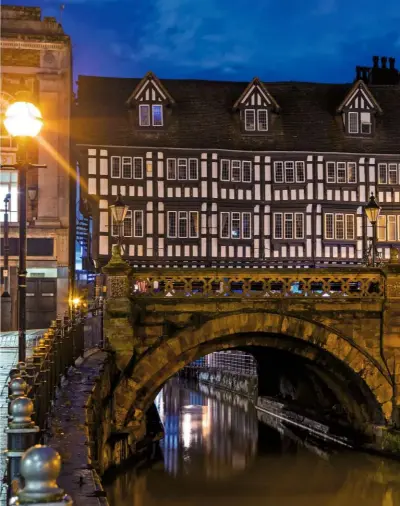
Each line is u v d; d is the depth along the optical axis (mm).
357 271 20203
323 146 42594
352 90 43375
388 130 44125
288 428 27297
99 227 40188
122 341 19188
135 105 41625
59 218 34125
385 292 20172
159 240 40906
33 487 3830
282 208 42281
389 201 43000
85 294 40438
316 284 29609
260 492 17812
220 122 42656
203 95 43938
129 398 19125
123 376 19109
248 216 42125
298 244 42156
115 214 19625
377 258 39281
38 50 34219
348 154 42594
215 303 19609
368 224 42812
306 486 18484
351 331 20188
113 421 18875
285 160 42469
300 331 19938
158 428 22172
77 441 10141
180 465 20688
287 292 19938
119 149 40656
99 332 24266
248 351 25812
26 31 34344
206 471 20000
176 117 42344
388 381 20359
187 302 19531
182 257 41125
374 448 20641
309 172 42406
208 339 19594
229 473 19703
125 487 17953
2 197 33844
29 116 11359
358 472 19781
